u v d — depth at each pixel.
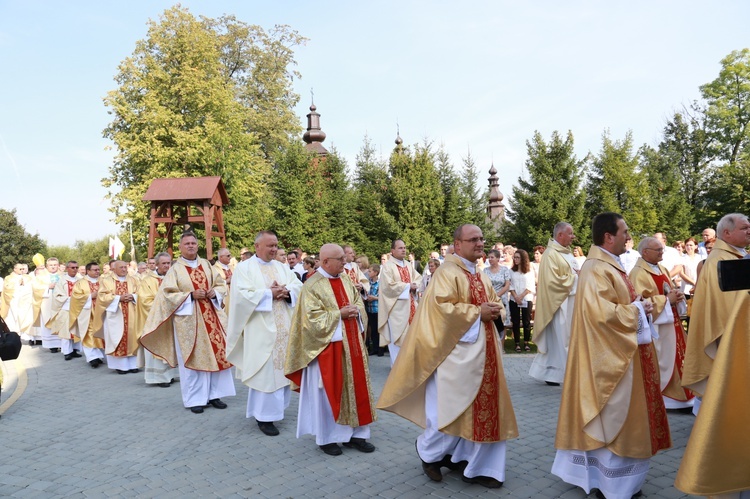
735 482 3.00
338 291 5.74
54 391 9.00
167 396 8.35
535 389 7.98
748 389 3.03
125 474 5.09
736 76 36.34
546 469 4.87
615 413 3.95
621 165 28.03
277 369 6.32
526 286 11.08
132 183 31.34
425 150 28.75
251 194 31.19
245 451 5.64
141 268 13.63
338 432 5.54
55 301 12.87
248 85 41.31
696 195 35.91
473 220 28.83
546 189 26.44
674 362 6.42
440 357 4.45
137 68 31.17
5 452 5.89
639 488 4.14
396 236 27.20
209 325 7.68
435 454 4.59
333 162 30.62
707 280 5.44
